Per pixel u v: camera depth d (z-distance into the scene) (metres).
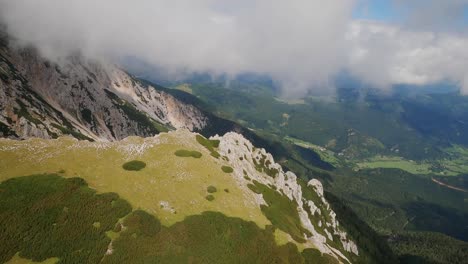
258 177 121.06
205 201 76.56
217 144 120.25
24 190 62.69
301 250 75.19
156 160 85.81
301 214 115.94
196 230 67.19
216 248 66.06
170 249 61.44
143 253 58.91
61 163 73.69
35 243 55.03
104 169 76.12
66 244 56.22
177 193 75.44
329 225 187.00
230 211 76.88
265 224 78.12
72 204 62.81
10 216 57.56
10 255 52.56
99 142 86.75
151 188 74.00
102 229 60.28
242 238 70.88
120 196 68.50
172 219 67.81
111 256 56.62
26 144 77.06
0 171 66.56
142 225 62.97
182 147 96.75
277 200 106.81
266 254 69.88
